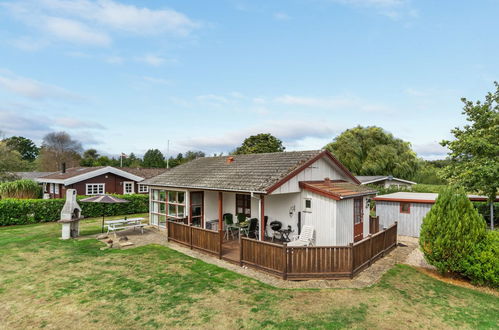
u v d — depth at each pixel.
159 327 5.74
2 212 17.33
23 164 39.25
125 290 7.59
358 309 6.57
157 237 14.28
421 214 15.20
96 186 26.72
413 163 36.41
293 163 12.48
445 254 8.67
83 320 6.02
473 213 8.66
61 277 8.58
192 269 9.32
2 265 9.73
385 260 10.73
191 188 14.14
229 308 6.55
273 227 12.39
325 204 11.16
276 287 7.86
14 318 6.11
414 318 6.22
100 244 12.77
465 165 12.46
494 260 7.98
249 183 11.53
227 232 13.55
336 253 8.50
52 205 19.08
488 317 6.35
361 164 36.41
